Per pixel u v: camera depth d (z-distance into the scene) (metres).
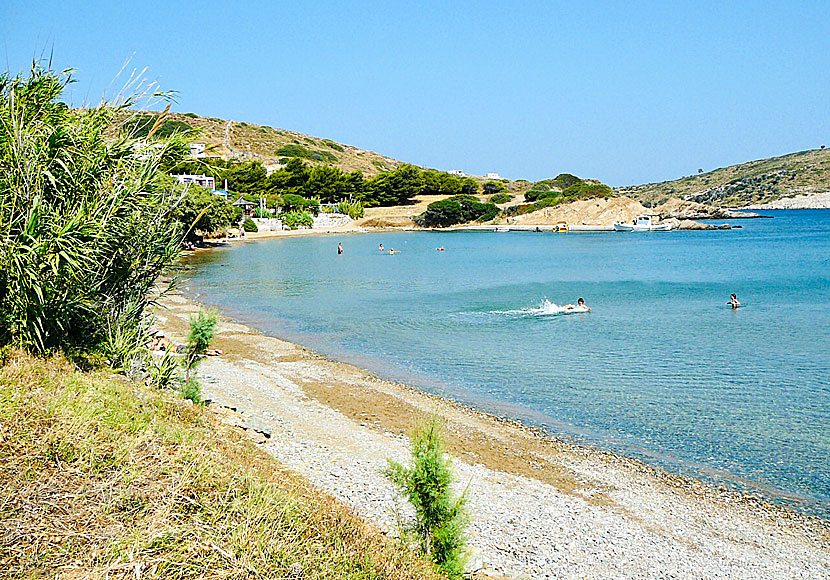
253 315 38.12
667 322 35.44
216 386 20.58
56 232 11.52
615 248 98.69
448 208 154.38
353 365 25.45
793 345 29.03
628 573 10.80
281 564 6.70
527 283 54.88
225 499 7.66
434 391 21.77
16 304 11.34
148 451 8.52
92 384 10.62
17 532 6.21
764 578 10.87
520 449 16.45
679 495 13.91
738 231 144.75
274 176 167.88
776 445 16.75
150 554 6.29
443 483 9.14
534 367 25.25
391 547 8.09
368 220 152.00
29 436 8.04
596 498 13.69
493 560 10.81
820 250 90.19
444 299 45.09
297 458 14.20
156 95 14.12
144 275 14.05
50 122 12.65
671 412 19.52
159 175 13.70
